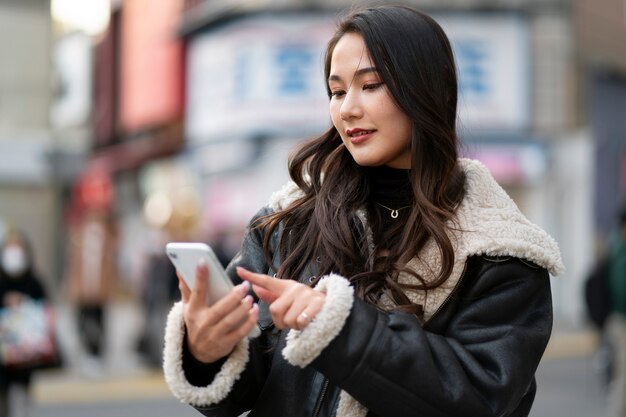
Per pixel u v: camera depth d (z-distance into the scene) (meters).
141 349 11.00
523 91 16.86
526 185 17.09
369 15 1.71
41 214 18.28
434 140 1.70
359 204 1.80
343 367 1.51
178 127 19.80
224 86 17.58
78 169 15.13
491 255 1.66
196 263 1.55
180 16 19.03
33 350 6.73
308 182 1.91
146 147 21.62
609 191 17.78
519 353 1.61
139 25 21.36
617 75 18.50
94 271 10.53
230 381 1.66
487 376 1.57
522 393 1.62
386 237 1.76
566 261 17.31
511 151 16.89
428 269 1.69
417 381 1.52
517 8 16.70
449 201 1.72
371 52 1.68
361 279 1.70
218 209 17.84
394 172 1.81
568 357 12.41
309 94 16.52
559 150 17.17
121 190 23.19
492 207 1.72
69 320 16.06
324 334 1.50
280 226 1.87
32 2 18.47
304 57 16.52
